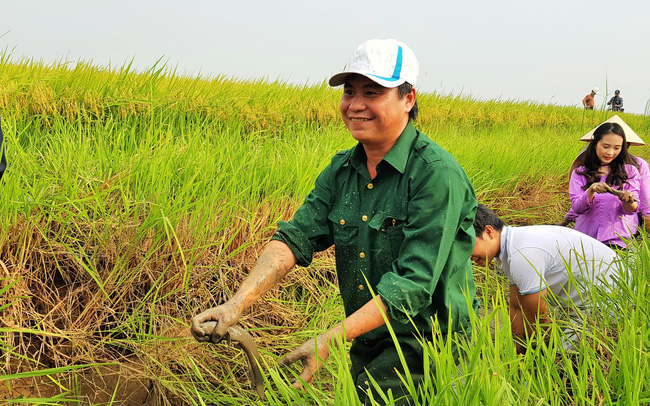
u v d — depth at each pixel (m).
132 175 3.50
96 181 3.36
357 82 1.97
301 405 1.76
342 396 1.67
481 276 4.29
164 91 6.94
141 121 6.12
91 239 3.07
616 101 19.30
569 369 1.80
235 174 3.77
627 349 1.83
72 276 3.10
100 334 2.79
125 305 2.93
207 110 6.91
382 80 1.91
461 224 2.05
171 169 3.73
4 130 3.84
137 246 3.03
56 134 4.73
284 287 3.51
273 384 2.66
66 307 2.93
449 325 1.71
